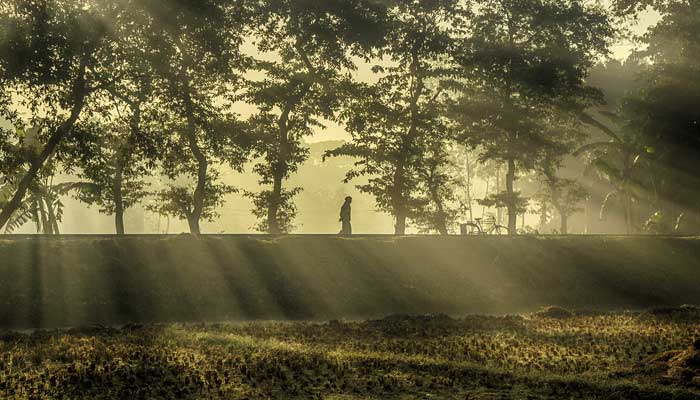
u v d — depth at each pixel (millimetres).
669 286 36312
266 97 50875
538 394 14305
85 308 28359
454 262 36062
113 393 14039
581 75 56938
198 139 51062
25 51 38094
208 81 49469
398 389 14523
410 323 25891
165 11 41312
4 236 34031
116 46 41375
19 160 41531
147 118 45781
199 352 18453
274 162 52469
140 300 29359
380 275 33969
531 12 54719
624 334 23062
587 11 57719
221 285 31000
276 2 51281
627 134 60219
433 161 57594
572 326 25578
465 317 28547
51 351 18703
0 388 14352
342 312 30969
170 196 52625
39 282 29203
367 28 51781
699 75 61281
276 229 53594
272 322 27172
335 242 36000
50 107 40750
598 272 37000
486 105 55688
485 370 16438
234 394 14023
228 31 46250
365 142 55062
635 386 14711
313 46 52188
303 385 14766
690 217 63188
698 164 60281
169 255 32375
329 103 52531
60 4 39875
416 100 55094
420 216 56562
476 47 55375
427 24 55656
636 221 69125
